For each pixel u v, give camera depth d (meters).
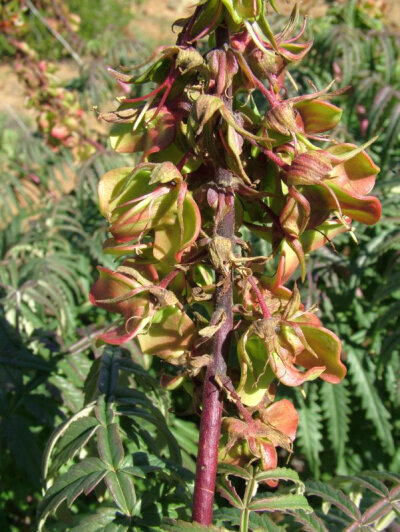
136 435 0.19
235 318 0.22
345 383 0.33
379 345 0.33
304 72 0.41
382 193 0.36
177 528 0.14
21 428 0.29
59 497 0.16
